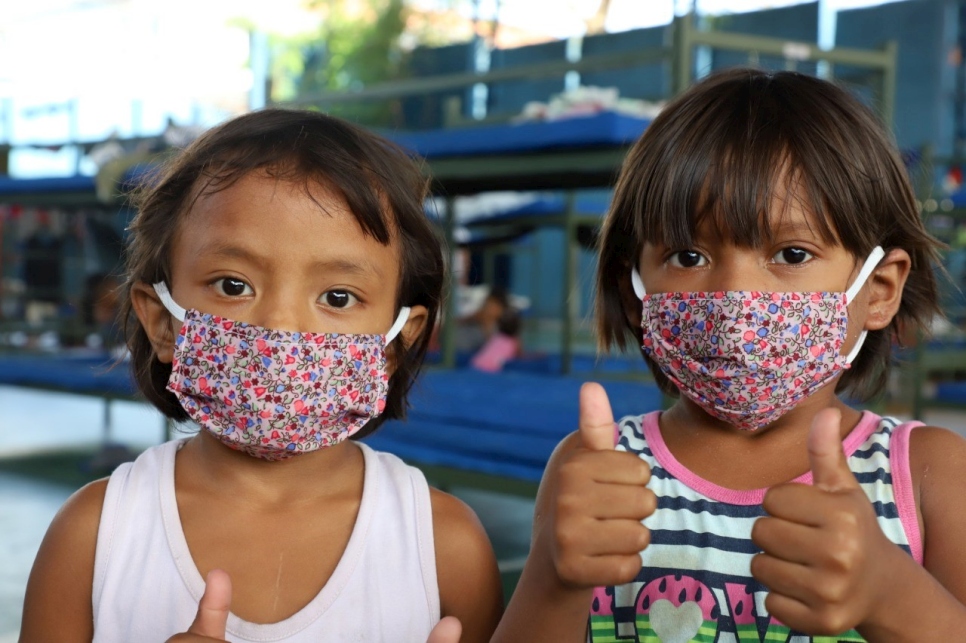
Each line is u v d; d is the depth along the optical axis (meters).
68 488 4.52
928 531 1.12
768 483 1.17
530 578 0.99
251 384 1.06
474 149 3.82
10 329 8.09
